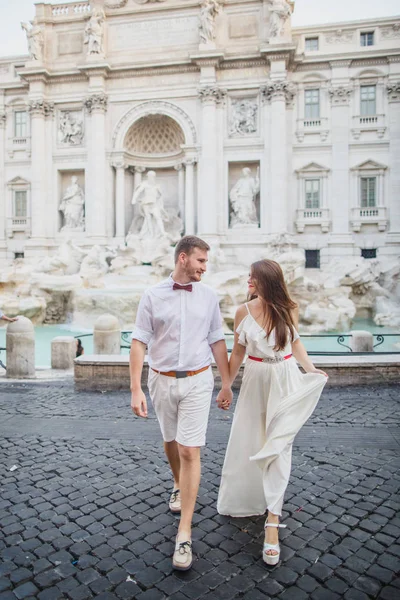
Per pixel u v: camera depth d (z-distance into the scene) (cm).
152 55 3788
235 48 3681
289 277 2916
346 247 3728
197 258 461
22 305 2675
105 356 1088
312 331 2575
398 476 591
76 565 422
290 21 3619
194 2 3697
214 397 977
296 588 391
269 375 479
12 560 428
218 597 381
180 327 461
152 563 425
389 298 3203
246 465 496
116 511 514
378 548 443
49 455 671
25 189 4144
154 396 481
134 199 3712
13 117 4162
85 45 3881
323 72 3716
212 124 3681
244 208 3762
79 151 3922
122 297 2650
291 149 3778
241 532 476
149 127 4006
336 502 527
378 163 3662
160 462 645
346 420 809
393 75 3606
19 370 1176
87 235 3884
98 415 862
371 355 1102
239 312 496
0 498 543
